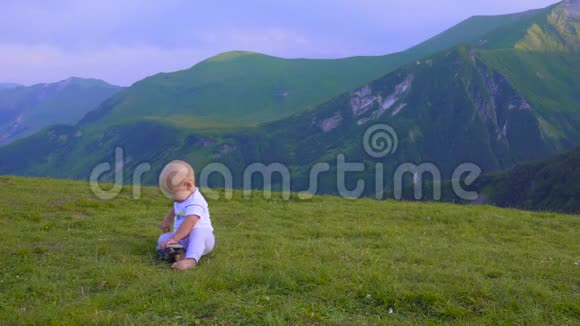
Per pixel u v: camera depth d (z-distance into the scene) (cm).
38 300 212
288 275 228
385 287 218
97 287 226
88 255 268
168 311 197
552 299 215
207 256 271
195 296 207
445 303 210
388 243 325
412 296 213
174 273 237
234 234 335
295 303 206
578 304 211
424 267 257
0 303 210
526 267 270
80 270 244
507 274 255
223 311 199
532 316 202
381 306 210
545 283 242
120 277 234
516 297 218
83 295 218
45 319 193
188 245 260
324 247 296
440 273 242
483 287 221
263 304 205
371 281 227
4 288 227
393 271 243
